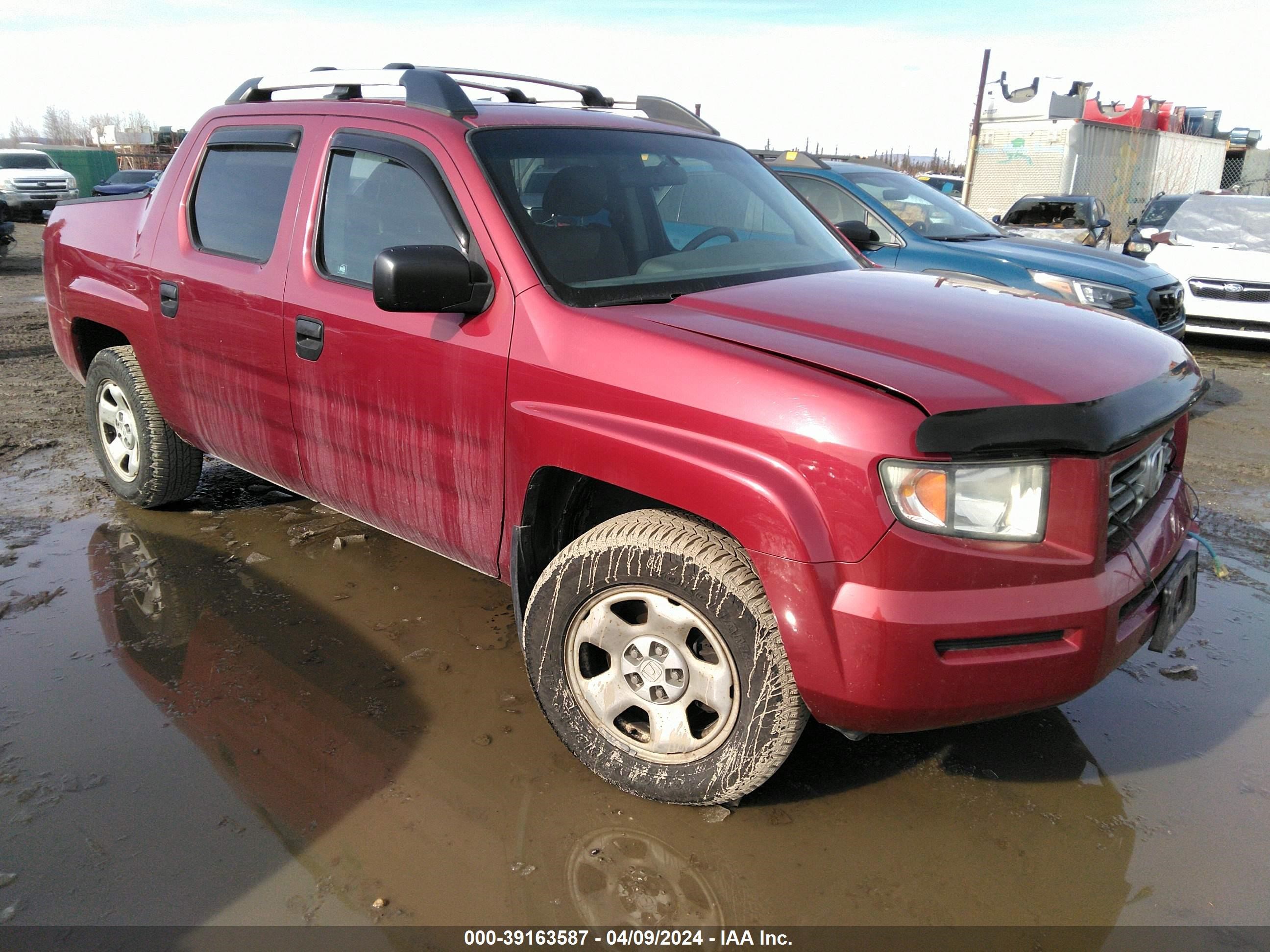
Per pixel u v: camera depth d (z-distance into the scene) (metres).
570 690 2.55
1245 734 2.87
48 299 4.66
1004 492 2.03
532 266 2.58
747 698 2.25
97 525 4.34
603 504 2.78
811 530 2.04
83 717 2.83
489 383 2.59
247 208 3.45
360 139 3.06
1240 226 9.79
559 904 2.16
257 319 3.29
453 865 2.27
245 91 3.73
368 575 3.85
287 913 2.11
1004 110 17.23
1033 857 2.34
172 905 2.12
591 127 3.15
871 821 2.46
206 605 3.57
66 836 2.33
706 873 2.26
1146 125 19.92
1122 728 2.90
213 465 5.24
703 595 2.25
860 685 2.06
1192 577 2.50
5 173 24.67
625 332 2.36
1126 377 2.26
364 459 3.07
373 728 2.81
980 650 2.05
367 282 2.97
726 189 3.31
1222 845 2.38
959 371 2.12
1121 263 6.77
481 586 3.78
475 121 2.91
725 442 2.16
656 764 2.44
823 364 2.14
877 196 6.90
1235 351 9.58
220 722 2.82
